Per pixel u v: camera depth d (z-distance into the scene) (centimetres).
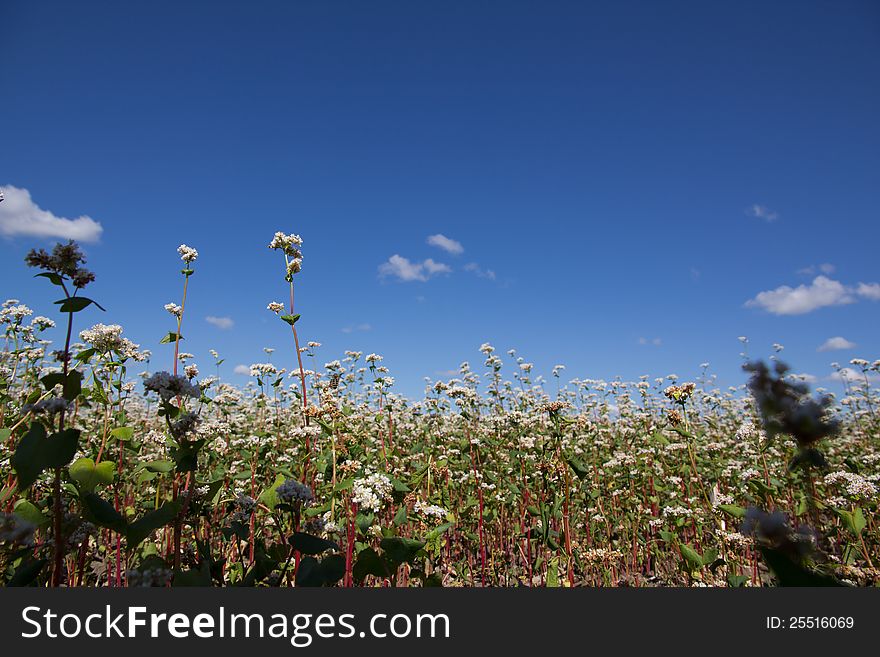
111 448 583
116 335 510
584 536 735
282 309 549
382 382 882
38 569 314
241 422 949
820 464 184
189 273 481
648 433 1049
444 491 698
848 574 429
